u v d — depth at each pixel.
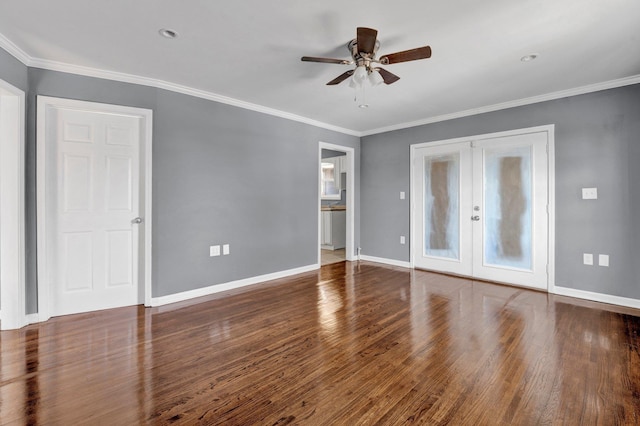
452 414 1.61
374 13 2.07
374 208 5.49
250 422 1.55
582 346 2.32
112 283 3.18
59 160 2.93
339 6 2.00
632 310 3.09
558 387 1.82
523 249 3.91
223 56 2.70
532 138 3.79
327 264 5.30
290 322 2.82
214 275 3.70
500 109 4.03
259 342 2.42
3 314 2.62
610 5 1.98
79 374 1.97
